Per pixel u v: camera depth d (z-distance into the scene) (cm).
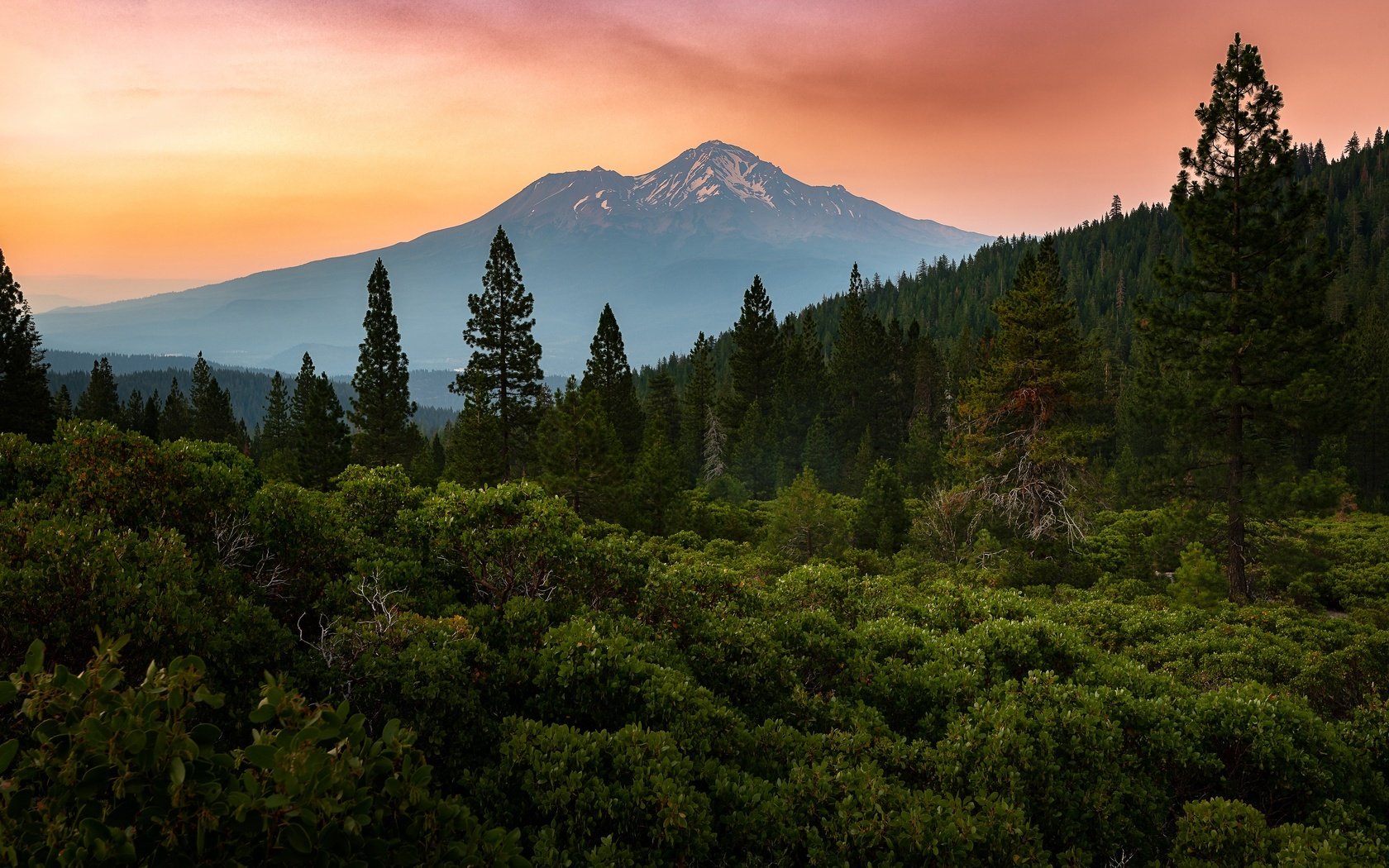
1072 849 651
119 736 258
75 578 540
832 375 8381
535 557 954
